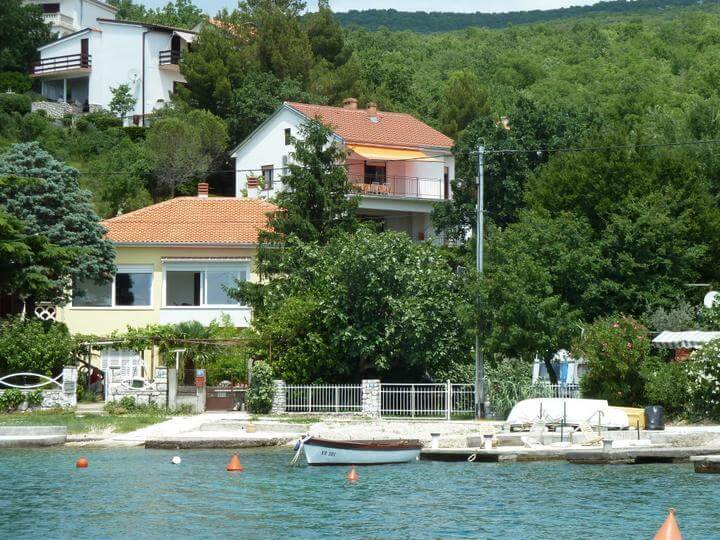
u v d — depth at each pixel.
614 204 111.81
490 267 90.50
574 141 144.50
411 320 90.69
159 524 50.84
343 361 94.56
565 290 98.88
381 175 154.88
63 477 64.75
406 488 61.28
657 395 86.50
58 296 101.88
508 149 142.38
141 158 164.12
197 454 76.06
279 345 94.94
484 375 91.00
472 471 68.50
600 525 50.53
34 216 102.56
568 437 79.44
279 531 49.28
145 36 195.38
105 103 198.00
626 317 91.56
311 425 83.81
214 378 97.69
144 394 92.94
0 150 142.38
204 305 112.31
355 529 49.75
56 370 96.25
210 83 182.38
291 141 112.69
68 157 167.25
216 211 121.25
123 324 112.06
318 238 108.12
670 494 59.09
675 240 104.75
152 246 112.50
